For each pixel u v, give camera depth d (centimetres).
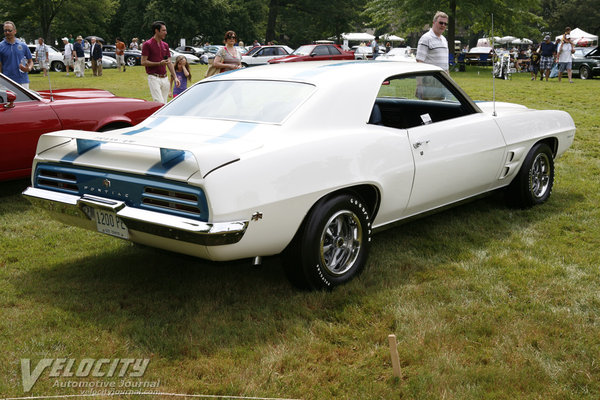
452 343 292
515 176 509
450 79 452
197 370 271
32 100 570
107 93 679
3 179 552
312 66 407
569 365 271
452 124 432
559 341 293
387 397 248
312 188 326
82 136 340
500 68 2230
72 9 5428
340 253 366
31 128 552
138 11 6125
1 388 254
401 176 382
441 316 323
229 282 373
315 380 262
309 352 287
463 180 441
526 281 369
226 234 289
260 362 279
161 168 302
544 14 7969
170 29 5984
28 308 336
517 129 490
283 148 318
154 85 876
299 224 329
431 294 353
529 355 280
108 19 5922
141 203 312
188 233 290
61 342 296
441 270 390
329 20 6306
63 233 480
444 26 720
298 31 6600
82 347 291
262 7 6456
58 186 357
